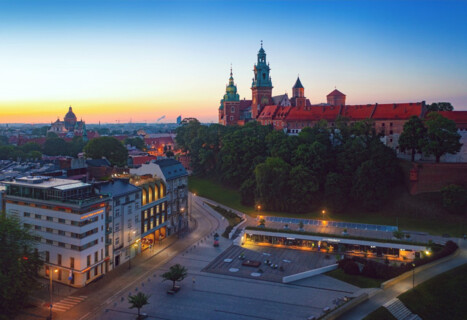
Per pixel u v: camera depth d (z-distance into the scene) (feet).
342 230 364.17
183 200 415.85
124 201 306.76
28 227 252.01
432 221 387.96
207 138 644.69
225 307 238.07
